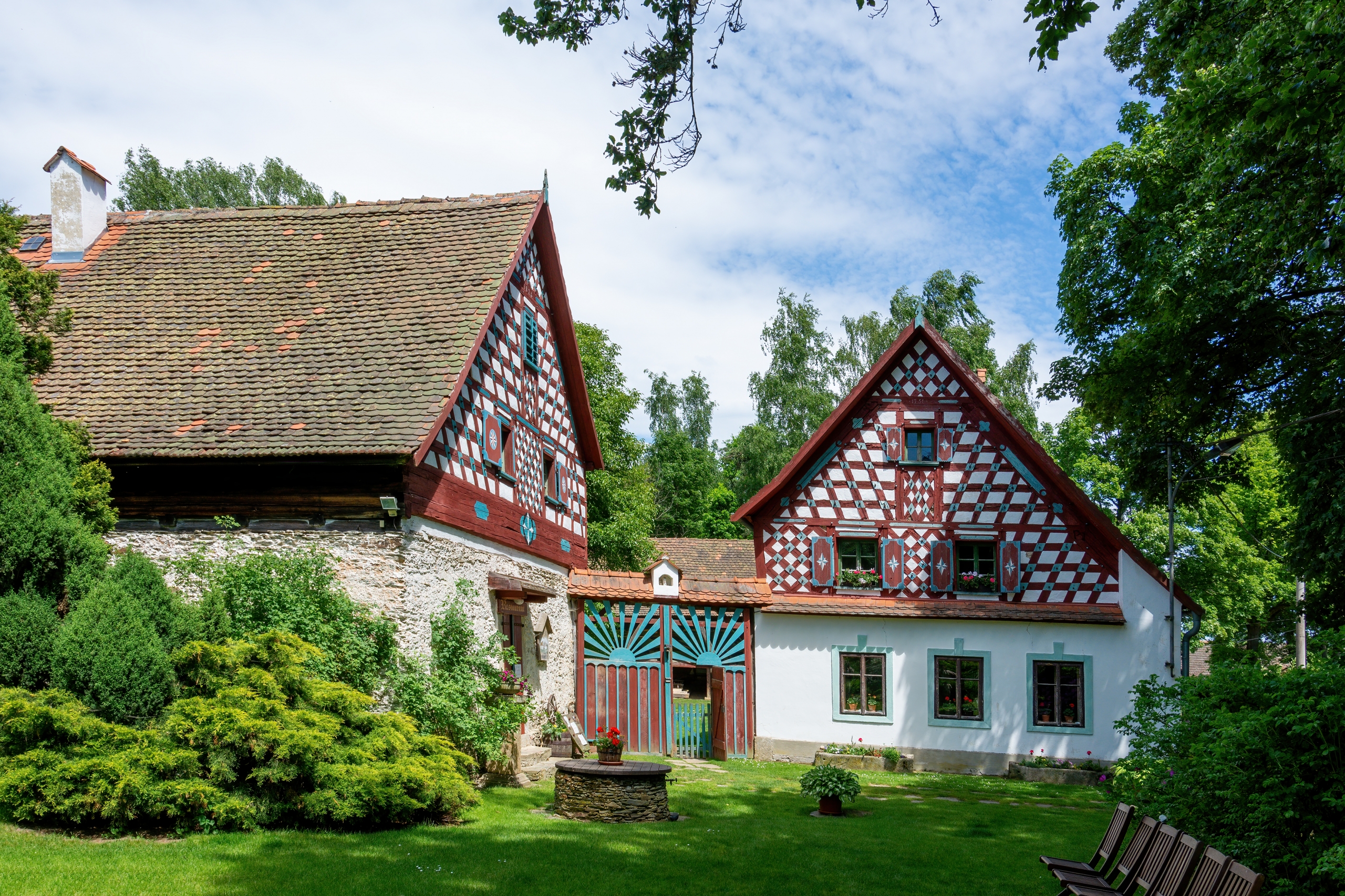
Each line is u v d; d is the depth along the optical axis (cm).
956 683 2006
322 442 1197
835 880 924
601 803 1160
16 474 1002
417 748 1096
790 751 2012
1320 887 698
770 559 2102
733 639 2034
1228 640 3164
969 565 2086
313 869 820
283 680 1016
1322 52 953
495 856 923
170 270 1619
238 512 1255
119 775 863
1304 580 1705
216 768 920
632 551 3020
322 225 1723
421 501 1273
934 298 3728
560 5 874
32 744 902
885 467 2111
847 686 2034
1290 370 1744
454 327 1405
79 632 928
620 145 910
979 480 2077
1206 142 1089
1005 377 3503
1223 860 621
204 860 820
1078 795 1722
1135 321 1836
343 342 1403
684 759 1919
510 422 1639
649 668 2003
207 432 1237
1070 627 1986
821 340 4103
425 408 1250
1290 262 1548
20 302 1166
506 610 1591
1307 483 1623
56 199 1686
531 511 1755
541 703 1759
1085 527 2019
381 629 1182
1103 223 1783
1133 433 2005
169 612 1001
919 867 1005
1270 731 752
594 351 3038
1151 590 1967
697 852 1011
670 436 5034
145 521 1267
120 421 1267
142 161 3488
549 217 1783
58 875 746
